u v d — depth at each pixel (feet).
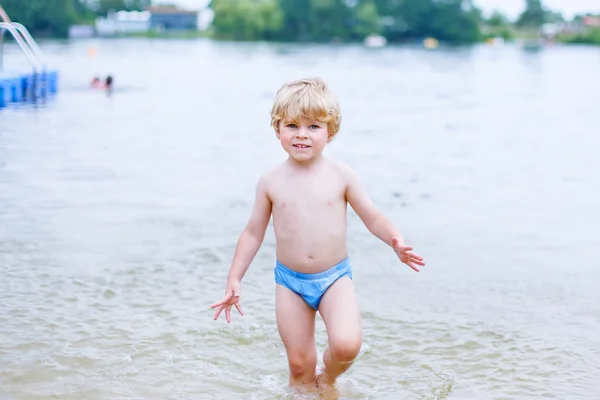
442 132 41.98
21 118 40.86
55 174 27.43
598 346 13.69
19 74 46.44
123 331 14.14
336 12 310.86
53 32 177.37
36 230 20.30
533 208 23.82
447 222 22.03
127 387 12.10
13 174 27.14
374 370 12.86
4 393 11.74
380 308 15.51
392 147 36.01
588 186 27.20
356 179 12.50
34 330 14.03
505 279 17.26
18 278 16.66
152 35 278.05
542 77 93.35
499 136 40.47
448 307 15.60
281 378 12.64
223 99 58.13
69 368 12.64
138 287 16.42
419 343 13.88
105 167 29.01
